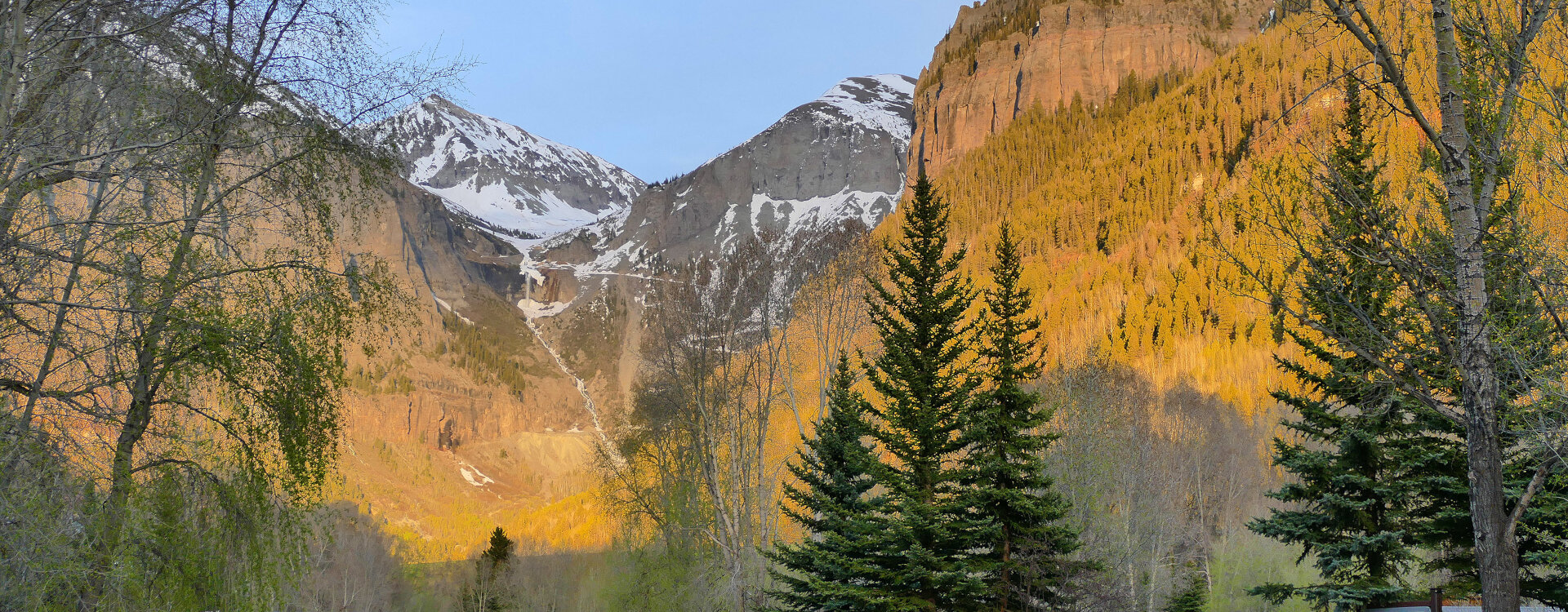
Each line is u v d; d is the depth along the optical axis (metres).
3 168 10.27
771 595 27.88
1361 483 22.80
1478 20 11.47
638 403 42.75
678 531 43.66
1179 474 58.31
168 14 12.07
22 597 9.46
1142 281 127.12
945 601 24.66
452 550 126.31
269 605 11.60
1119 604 30.69
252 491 11.70
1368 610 22.39
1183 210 146.75
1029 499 24.72
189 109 11.98
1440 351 12.49
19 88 10.70
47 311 10.76
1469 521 22.11
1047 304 130.88
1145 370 94.12
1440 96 11.76
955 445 25.94
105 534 10.44
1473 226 11.41
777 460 40.34
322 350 12.38
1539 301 11.49
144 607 10.52
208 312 11.48
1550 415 11.74
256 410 12.05
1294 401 24.56
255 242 12.76
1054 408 25.98
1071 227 161.50
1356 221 12.12
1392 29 12.10
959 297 27.11
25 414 10.42
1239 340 97.38
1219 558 55.25
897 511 26.05
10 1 10.73
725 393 37.53
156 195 11.76
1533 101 11.12
